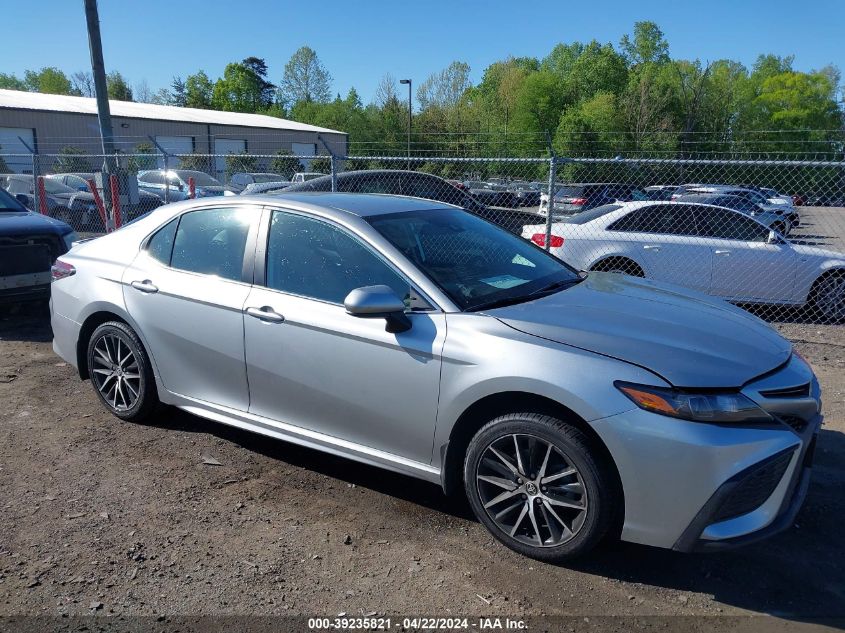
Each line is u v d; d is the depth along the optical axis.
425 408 3.31
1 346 6.72
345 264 3.69
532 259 4.21
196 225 4.33
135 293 4.43
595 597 2.92
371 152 46.09
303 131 43.00
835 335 7.63
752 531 2.86
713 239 8.41
